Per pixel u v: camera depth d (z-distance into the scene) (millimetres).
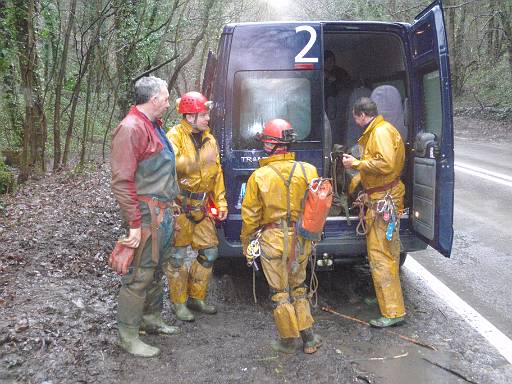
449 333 4141
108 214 7027
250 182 3658
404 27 4609
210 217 4277
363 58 5922
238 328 4195
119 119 13125
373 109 4270
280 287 3701
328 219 4590
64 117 13352
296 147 4484
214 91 4477
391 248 4246
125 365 3512
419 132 4629
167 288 4922
